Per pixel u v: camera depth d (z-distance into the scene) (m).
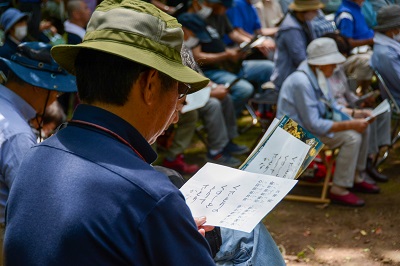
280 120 2.12
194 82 1.52
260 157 2.07
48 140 1.50
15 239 1.40
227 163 6.15
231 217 1.73
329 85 5.19
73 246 1.33
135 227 1.34
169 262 1.35
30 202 1.42
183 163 6.02
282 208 5.21
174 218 1.37
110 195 1.36
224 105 6.21
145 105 1.50
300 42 6.06
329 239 4.62
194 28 6.15
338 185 5.16
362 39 6.97
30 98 2.79
